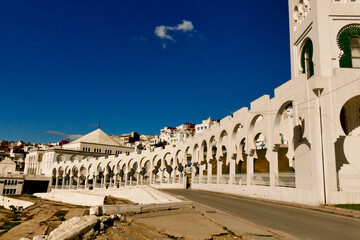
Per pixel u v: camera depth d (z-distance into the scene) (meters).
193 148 41.62
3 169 80.06
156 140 135.50
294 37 26.19
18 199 50.62
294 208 17.67
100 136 83.69
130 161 54.53
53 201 49.88
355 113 21.44
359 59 22.06
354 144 20.30
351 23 21.84
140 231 10.57
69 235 8.87
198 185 39.12
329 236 10.10
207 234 9.94
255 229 10.74
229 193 29.70
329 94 18.52
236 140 31.41
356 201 17.30
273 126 23.19
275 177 22.48
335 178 17.64
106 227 11.43
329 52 21.42
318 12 21.98
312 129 18.73
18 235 22.88
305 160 20.77
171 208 15.53
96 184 59.66
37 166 79.94
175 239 9.62
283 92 22.31
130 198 34.75
